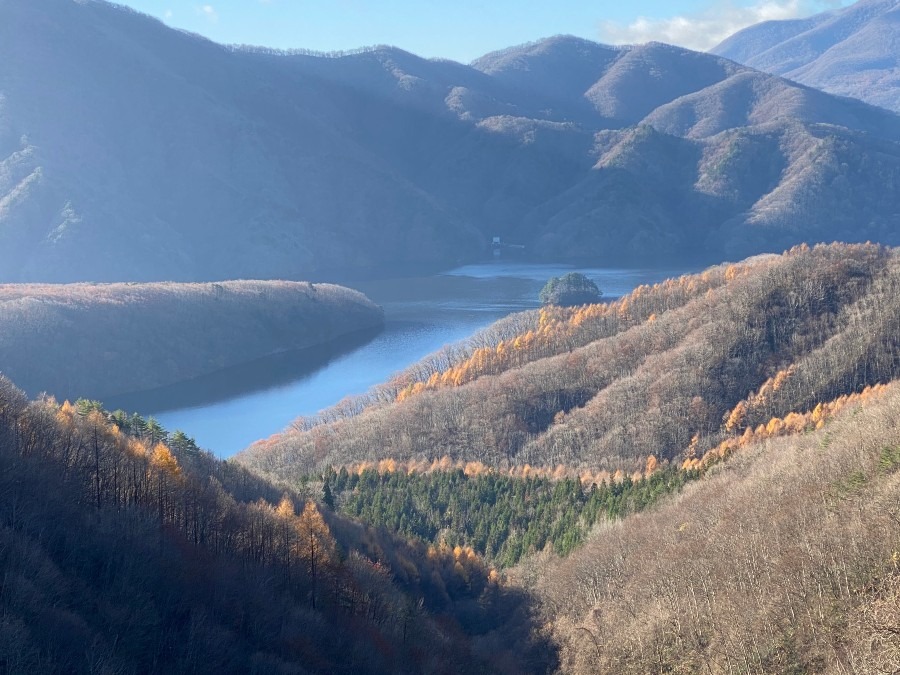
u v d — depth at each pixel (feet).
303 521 354.54
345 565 339.77
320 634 288.10
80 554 264.52
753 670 241.35
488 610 392.88
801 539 275.39
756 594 265.95
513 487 513.04
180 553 288.71
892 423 329.93
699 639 271.90
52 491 286.46
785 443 433.48
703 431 586.04
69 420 356.79
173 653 247.29
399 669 293.84
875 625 213.87
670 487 444.14
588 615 336.29
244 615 277.03
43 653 211.41
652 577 328.70
